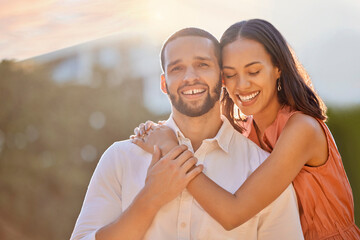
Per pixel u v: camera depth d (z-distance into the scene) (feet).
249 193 7.80
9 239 29.99
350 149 19.20
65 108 30.19
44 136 30.35
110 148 8.46
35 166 30.30
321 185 8.86
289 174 8.23
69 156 30.32
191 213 7.84
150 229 7.78
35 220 30.04
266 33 8.87
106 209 7.97
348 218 9.08
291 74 9.07
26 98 30.09
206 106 8.07
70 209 30.17
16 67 29.76
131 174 8.14
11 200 30.12
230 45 8.69
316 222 8.96
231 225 7.63
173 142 8.14
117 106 29.53
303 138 8.56
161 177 7.63
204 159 8.21
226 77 8.89
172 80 8.06
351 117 19.54
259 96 8.88
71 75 30.14
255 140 10.07
